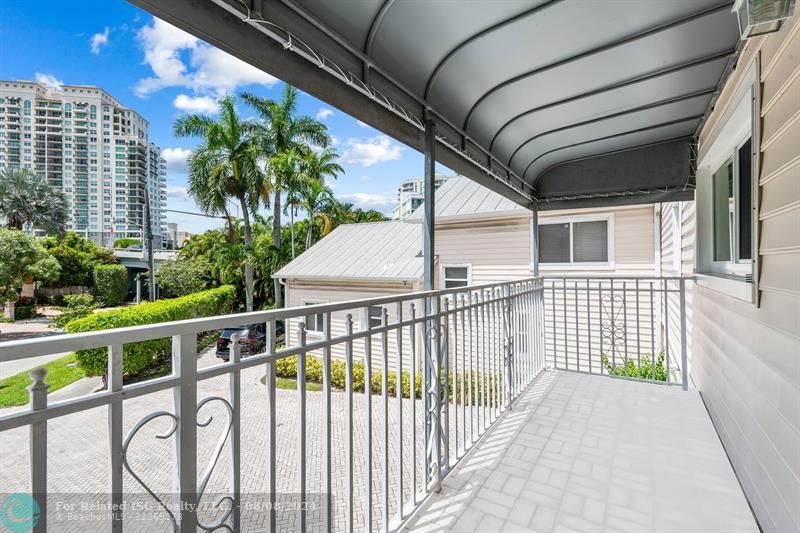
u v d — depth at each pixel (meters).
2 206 22.14
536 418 2.97
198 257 20.44
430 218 2.27
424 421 2.09
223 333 8.27
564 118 3.01
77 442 3.64
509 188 3.88
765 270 1.73
